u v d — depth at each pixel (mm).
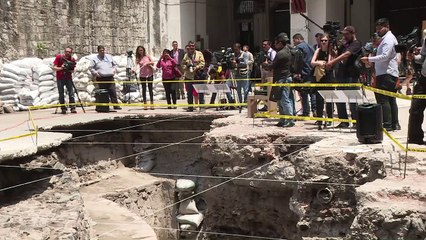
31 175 9102
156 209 13445
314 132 10586
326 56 10742
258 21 25797
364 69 10977
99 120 13359
